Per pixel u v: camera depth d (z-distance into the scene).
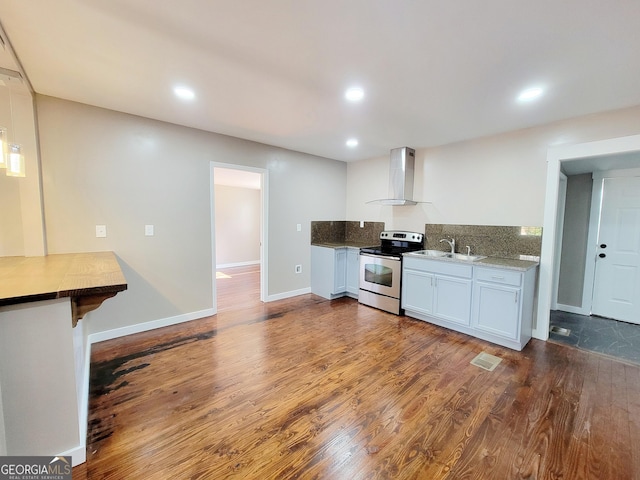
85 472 1.44
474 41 1.63
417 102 2.51
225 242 7.11
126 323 3.06
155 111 2.83
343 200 5.21
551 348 2.88
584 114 2.73
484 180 3.49
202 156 3.45
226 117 2.96
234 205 7.20
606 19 1.42
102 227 2.85
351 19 1.46
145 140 3.04
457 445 1.64
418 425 1.79
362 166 5.00
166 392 2.10
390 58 1.83
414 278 3.55
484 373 2.40
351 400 2.03
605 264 3.80
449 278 3.22
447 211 3.86
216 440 1.66
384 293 3.91
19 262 2.21
